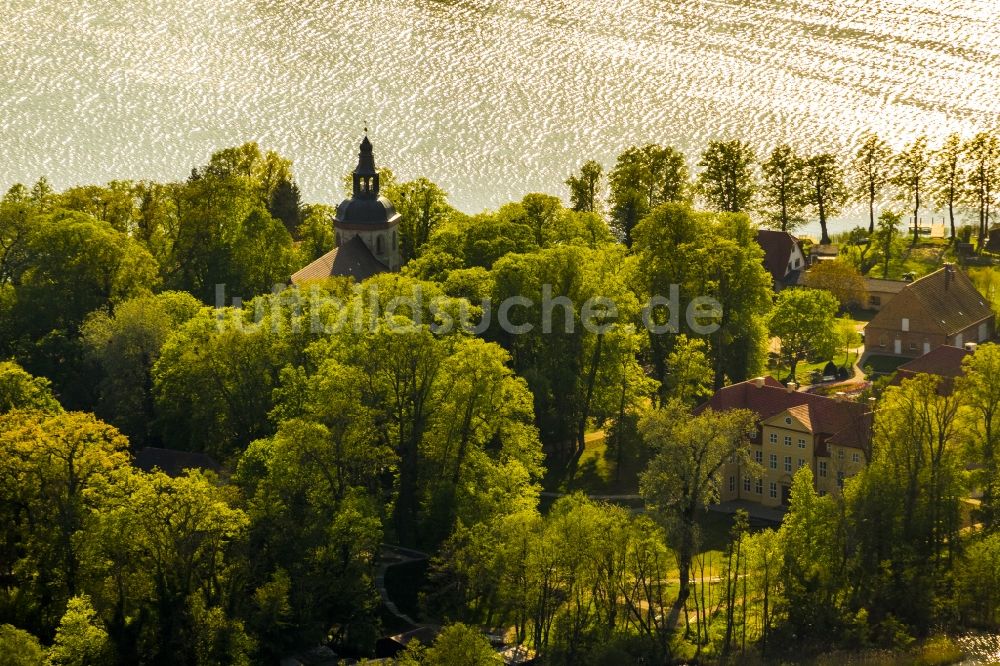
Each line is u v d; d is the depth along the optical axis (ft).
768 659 648.38
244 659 635.66
